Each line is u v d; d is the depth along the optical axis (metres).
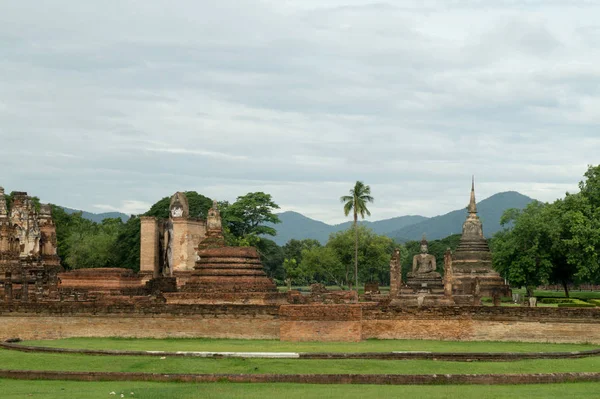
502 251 115.12
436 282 86.19
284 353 51.44
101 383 45.75
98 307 68.38
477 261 122.00
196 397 41.47
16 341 64.31
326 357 51.25
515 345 60.22
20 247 101.31
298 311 62.84
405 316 63.81
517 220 119.50
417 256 87.56
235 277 71.38
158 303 68.31
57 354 54.28
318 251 157.62
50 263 106.69
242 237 153.38
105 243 144.12
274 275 193.25
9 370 47.94
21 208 103.06
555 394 42.00
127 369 49.03
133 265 139.88
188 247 107.50
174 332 66.38
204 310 66.00
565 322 61.72
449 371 47.69
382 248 157.00
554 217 113.88
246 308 65.12
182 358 51.12
